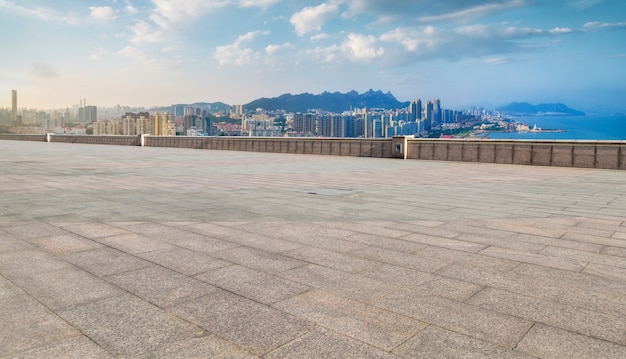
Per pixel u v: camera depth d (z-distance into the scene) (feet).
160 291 14.10
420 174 56.08
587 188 42.06
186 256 18.10
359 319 11.98
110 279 15.23
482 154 78.48
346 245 19.99
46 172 56.08
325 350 10.22
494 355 10.03
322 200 33.58
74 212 27.99
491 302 13.24
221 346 10.42
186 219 25.90
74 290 14.14
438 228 23.67
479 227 23.97
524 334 11.12
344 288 14.42
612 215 27.73
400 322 11.80
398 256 18.24
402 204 31.83
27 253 18.48
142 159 84.17
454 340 10.77
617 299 13.53
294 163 75.61
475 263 17.25
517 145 74.28
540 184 45.37
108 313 12.33
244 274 15.84
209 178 49.88
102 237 21.33
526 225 24.57
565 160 69.46
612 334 11.13
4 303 13.01
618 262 17.43
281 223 24.88
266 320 11.90
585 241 20.83
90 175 52.54
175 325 11.57
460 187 42.42
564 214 28.02
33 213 27.58
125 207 30.01
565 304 13.12
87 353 10.06
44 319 11.91
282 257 18.04
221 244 20.10
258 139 118.11
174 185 42.88
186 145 142.51
